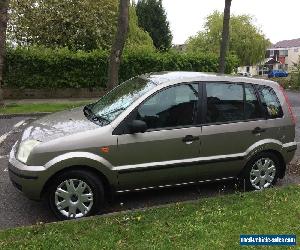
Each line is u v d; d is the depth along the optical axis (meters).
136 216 5.07
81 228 4.74
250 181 6.33
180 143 5.65
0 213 5.52
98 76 21.22
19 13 26.31
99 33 26.38
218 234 4.63
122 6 15.70
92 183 5.28
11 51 19.52
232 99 6.07
